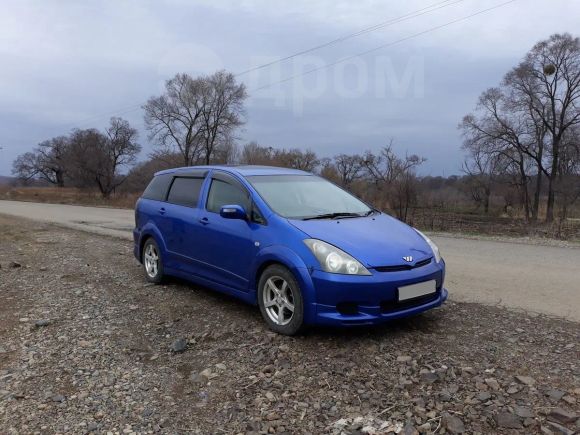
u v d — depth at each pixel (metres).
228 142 58.19
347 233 4.55
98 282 6.97
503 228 20.20
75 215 24.69
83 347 4.47
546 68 42.25
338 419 3.19
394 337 4.47
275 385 3.65
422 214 28.91
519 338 4.43
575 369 3.75
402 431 3.02
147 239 7.01
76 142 74.44
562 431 2.93
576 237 14.59
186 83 55.78
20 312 5.48
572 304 5.70
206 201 5.85
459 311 5.34
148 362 4.17
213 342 4.54
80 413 3.35
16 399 3.54
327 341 4.39
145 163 64.12
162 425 3.21
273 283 4.70
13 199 61.81
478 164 50.22
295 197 5.34
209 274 5.62
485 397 3.34
